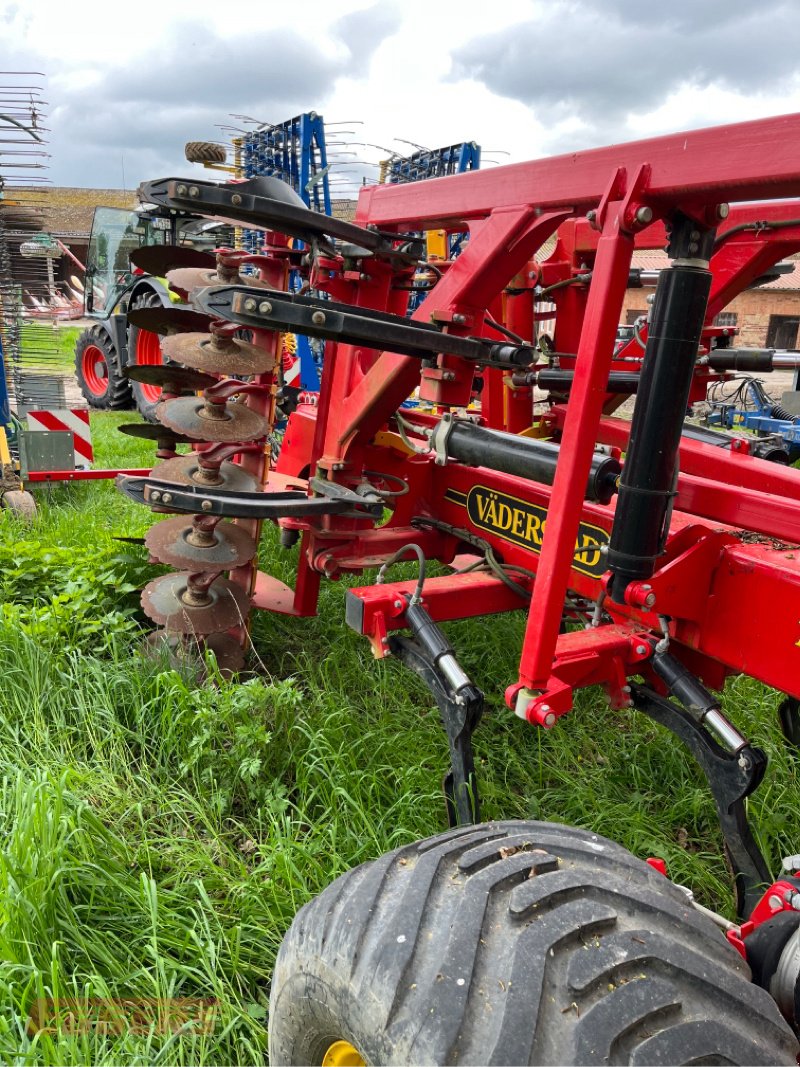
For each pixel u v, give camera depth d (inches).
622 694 103.1
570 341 195.9
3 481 289.0
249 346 144.3
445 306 108.8
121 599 168.2
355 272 140.9
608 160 81.1
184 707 129.8
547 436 194.5
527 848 61.5
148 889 91.4
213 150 331.6
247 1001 87.2
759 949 63.1
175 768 126.5
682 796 130.6
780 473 113.2
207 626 149.3
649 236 164.2
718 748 94.8
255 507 128.4
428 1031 48.1
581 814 123.8
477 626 179.9
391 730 138.3
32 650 139.9
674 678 96.7
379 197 130.0
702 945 55.4
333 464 142.3
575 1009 48.6
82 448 280.7
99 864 98.9
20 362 331.6
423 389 112.6
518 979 49.5
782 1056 50.0
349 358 139.3
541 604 79.0
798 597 84.2
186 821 110.8
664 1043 46.9
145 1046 77.8
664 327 72.0
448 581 124.8
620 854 63.3
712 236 72.2
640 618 106.1
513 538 134.6
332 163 396.5
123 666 141.9
